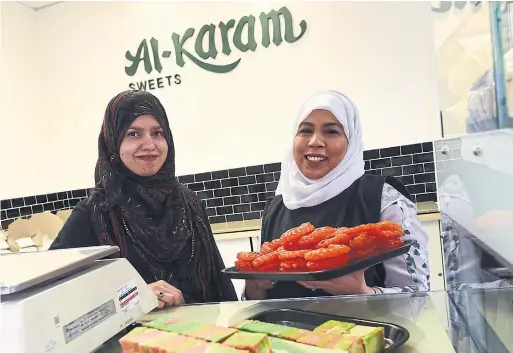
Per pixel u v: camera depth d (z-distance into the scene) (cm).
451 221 91
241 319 83
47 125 294
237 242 242
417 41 238
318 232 96
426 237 120
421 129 243
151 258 125
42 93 292
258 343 62
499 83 60
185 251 132
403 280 110
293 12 253
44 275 66
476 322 71
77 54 288
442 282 221
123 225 126
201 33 267
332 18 249
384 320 76
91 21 283
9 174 262
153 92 278
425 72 238
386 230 96
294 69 256
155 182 131
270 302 89
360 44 246
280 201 142
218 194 275
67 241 121
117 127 128
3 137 258
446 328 71
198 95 272
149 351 65
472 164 74
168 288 100
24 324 60
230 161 271
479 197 72
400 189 125
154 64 276
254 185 269
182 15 269
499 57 59
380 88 246
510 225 61
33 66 286
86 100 289
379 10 242
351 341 63
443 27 81
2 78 259
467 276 81
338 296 88
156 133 131
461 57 72
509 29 58
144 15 275
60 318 65
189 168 277
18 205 267
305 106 133
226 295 141
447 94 82
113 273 79
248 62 262
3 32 261
